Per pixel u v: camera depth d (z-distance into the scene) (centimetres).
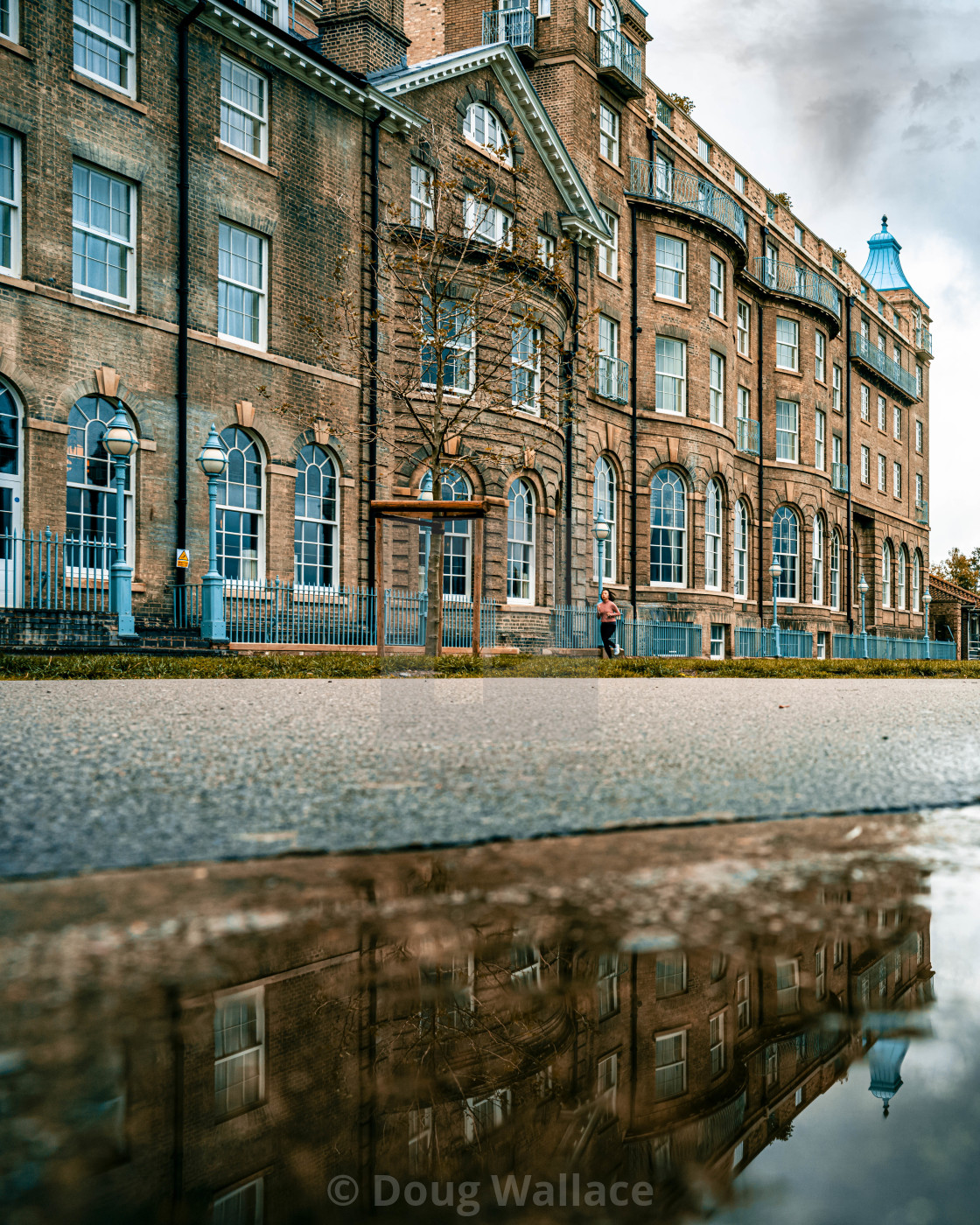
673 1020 99
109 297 1537
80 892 157
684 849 191
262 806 235
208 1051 90
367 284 1953
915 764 325
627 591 2739
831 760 332
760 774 296
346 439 1898
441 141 2122
